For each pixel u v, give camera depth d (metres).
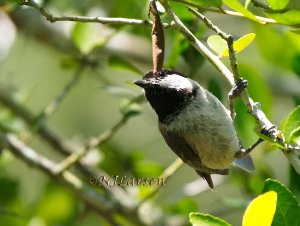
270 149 11.21
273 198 5.69
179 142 8.65
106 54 13.83
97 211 11.21
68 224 11.89
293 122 6.44
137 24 7.48
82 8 12.20
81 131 14.34
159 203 11.55
